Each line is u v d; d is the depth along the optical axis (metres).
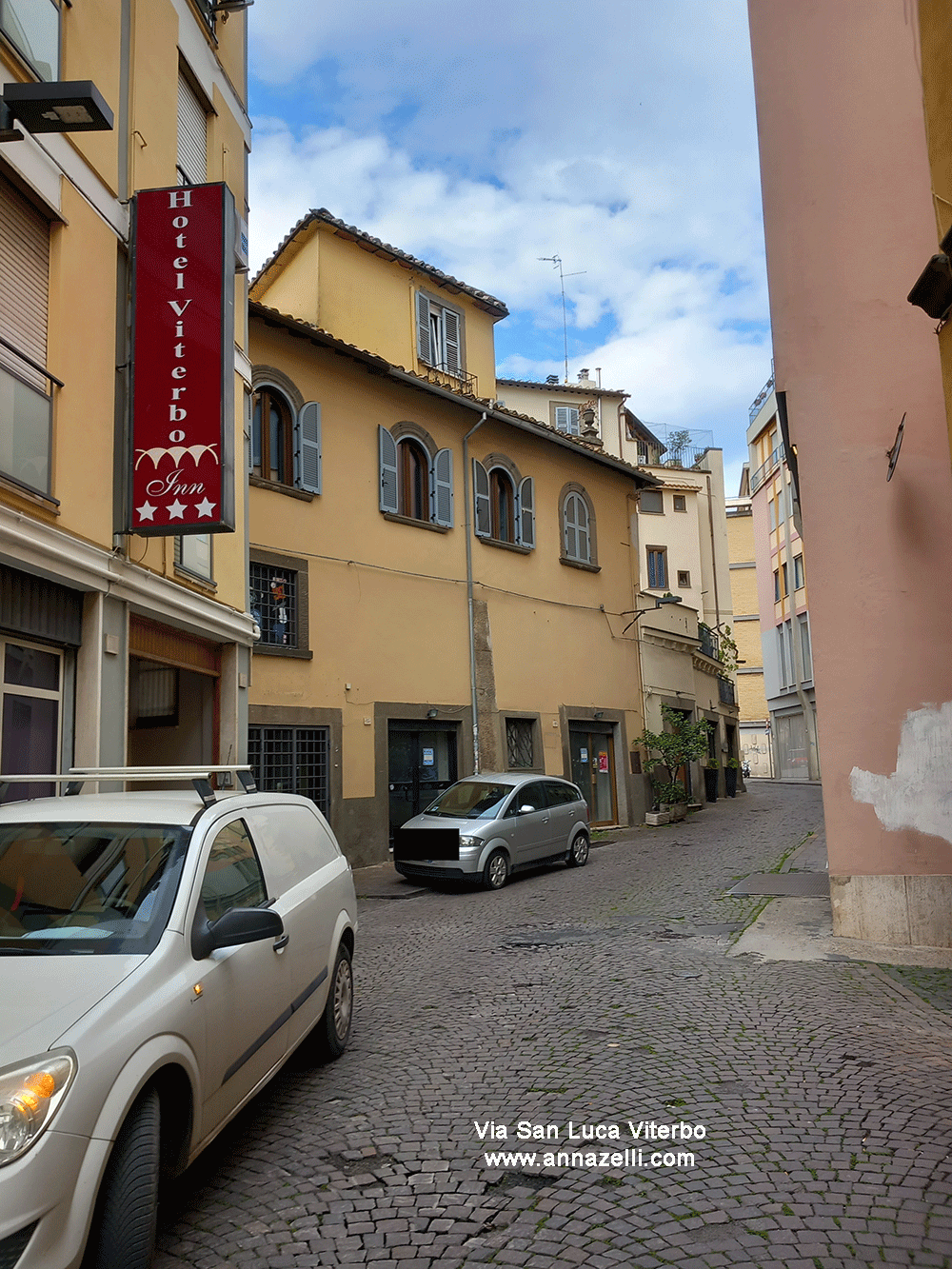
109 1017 3.11
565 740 21.28
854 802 8.90
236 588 12.51
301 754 15.48
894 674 8.84
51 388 8.49
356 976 8.05
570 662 21.92
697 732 24.22
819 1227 3.46
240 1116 4.74
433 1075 5.33
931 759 8.66
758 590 48.22
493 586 19.95
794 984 7.18
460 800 14.55
